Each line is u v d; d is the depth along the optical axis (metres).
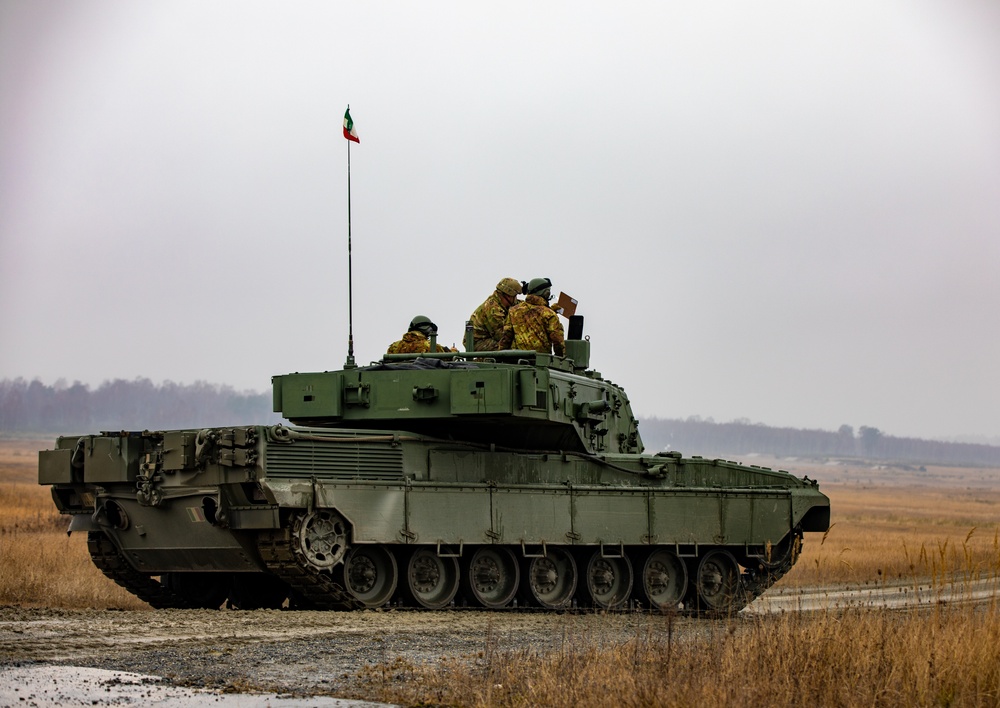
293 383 26.89
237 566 24.38
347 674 16.41
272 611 23.59
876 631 17.31
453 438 27.19
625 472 29.38
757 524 31.56
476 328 31.22
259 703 14.61
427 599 25.67
